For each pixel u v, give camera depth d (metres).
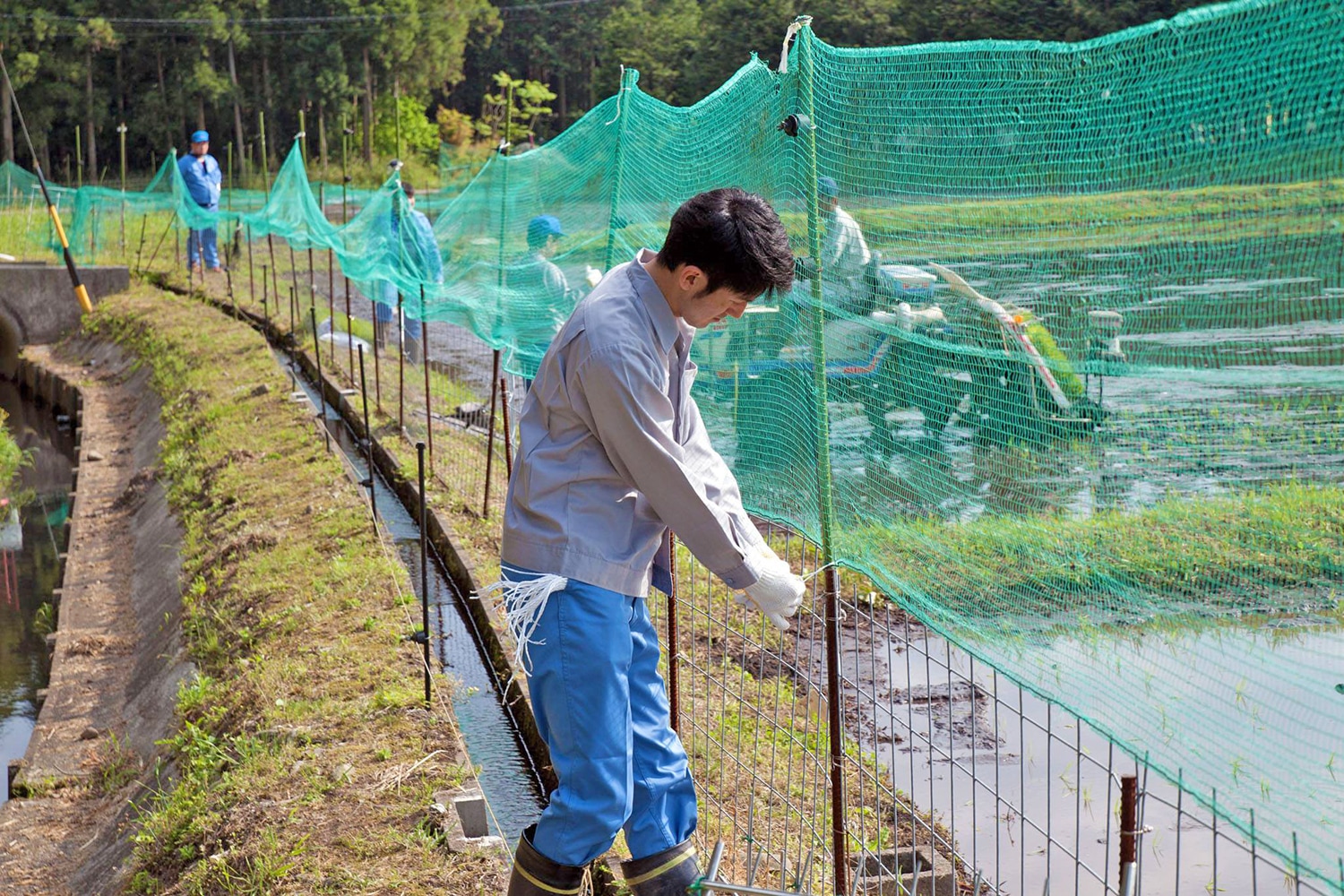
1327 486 2.24
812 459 3.21
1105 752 4.32
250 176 52.47
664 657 5.13
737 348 3.86
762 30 43.25
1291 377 1.87
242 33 56.78
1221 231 1.96
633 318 2.73
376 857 3.93
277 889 3.83
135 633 8.64
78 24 53.28
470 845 3.95
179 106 57.28
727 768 4.25
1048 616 2.56
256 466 9.77
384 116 60.56
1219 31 1.95
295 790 4.47
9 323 19.55
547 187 7.30
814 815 3.43
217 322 16.56
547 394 2.83
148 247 22.67
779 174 3.25
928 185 2.68
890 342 2.93
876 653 5.24
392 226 12.03
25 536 12.71
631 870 3.01
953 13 32.06
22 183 23.22
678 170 4.29
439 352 14.66
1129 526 2.43
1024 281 2.43
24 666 9.20
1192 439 2.35
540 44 74.19
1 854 5.90
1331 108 1.75
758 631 5.43
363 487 8.66
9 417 17.80
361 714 5.02
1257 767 2.17
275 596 6.86
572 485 2.83
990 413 2.63
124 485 12.52
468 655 5.99
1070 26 28.19
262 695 5.48
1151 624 2.39
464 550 7.15
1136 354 2.17
